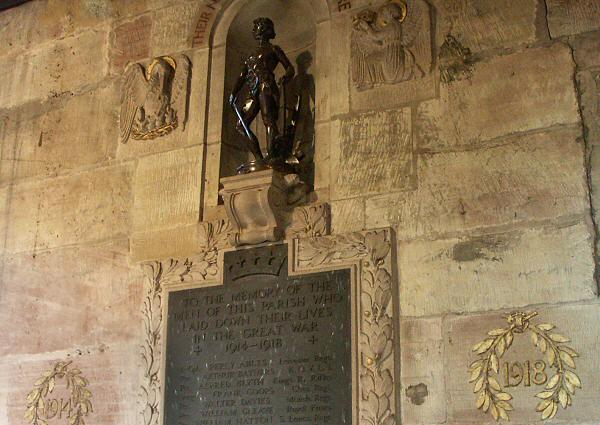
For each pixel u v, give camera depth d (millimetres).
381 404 5289
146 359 6199
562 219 5180
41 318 6824
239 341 5914
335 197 5934
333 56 6270
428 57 5914
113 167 6930
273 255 5977
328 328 5637
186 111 6766
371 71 6074
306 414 5535
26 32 7793
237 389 5820
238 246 6121
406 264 5551
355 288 5613
